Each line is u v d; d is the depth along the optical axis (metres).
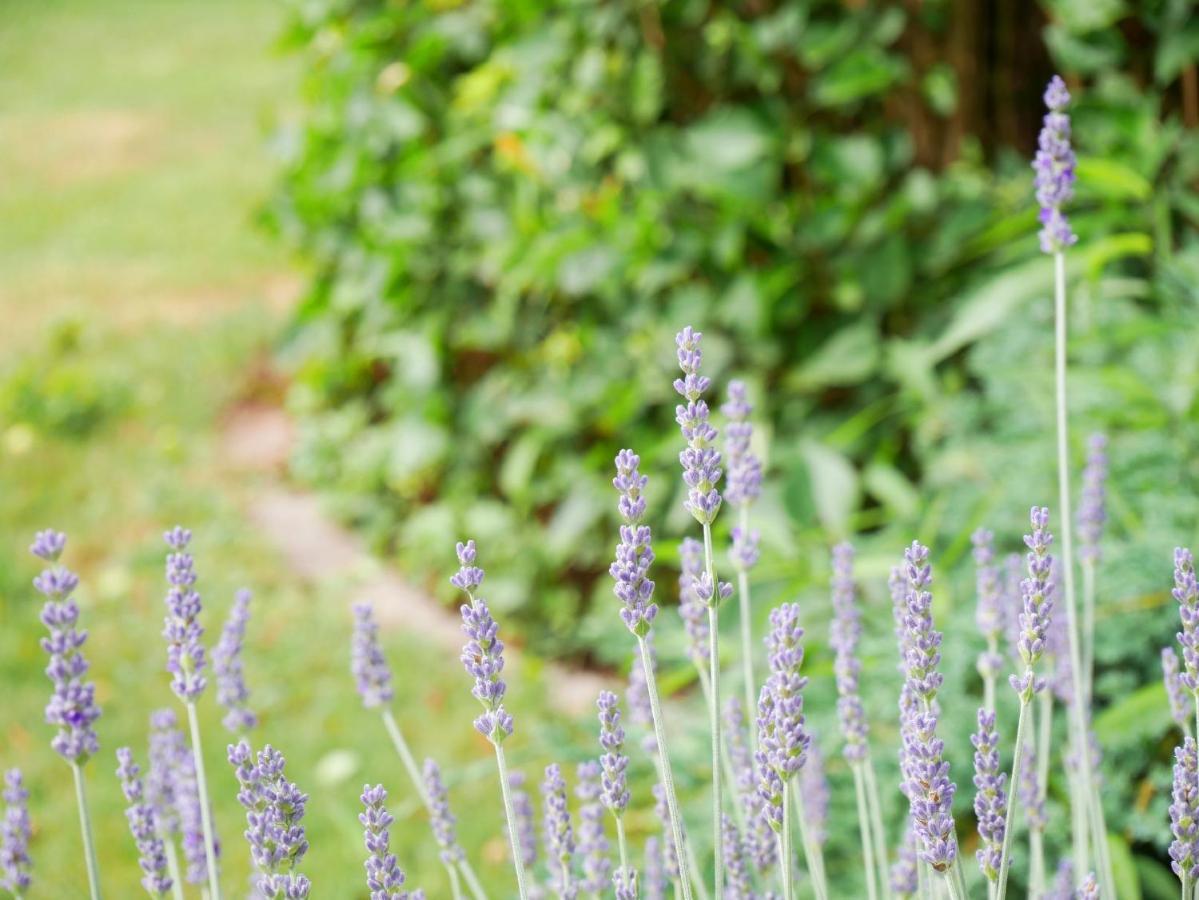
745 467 1.58
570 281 4.05
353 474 5.17
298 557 4.89
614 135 4.07
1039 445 2.72
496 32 4.49
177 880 1.44
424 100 4.72
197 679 1.33
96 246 7.90
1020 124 3.83
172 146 9.75
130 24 13.84
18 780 1.42
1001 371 2.86
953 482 3.20
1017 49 3.75
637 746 2.14
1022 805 1.59
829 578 2.65
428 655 4.18
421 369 4.69
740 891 1.47
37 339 6.65
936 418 3.42
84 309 7.00
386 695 1.67
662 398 4.06
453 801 3.41
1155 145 3.16
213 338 6.50
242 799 1.19
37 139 10.18
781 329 3.96
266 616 4.45
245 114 10.41
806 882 2.01
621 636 2.76
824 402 3.94
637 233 3.97
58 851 3.27
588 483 4.27
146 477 5.38
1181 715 1.46
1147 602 2.34
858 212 3.78
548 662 4.23
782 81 3.90
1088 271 2.74
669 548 2.32
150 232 8.04
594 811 1.57
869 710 2.22
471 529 4.59
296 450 5.38
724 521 2.90
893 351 3.50
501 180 4.61
